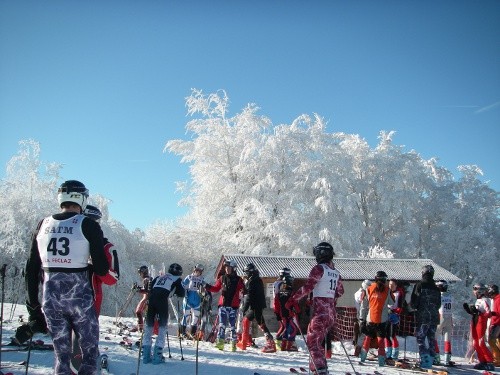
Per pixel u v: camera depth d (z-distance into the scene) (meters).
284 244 31.38
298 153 34.16
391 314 10.27
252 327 16.72
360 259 20.30
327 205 32.25
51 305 4.08
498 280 34.88
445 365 10.76
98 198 31.84
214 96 36.47
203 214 35.94
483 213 37.59
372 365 9.84
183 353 9.23
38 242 4.22
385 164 38.97
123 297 30.30
